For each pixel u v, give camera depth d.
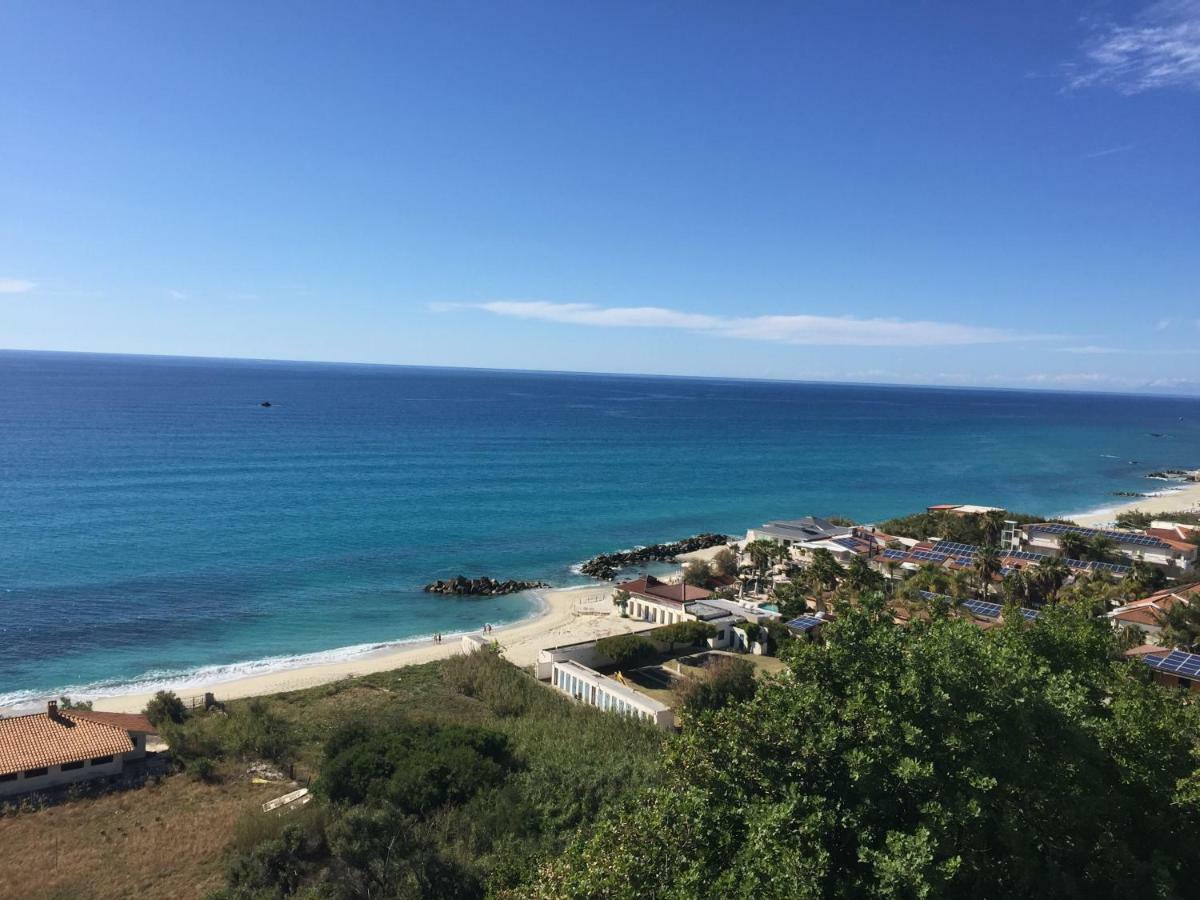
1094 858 20.22
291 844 30.81
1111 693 27.36
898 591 80.31
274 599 84.19
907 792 18.94
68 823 35.28
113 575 87.12
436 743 41.00
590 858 19.64
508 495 146.38
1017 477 199.62
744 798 19.69
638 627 78.75
